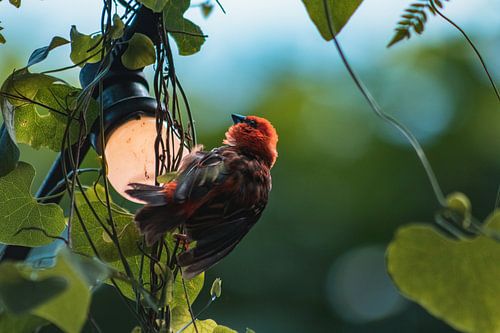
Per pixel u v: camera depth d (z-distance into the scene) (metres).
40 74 6.82
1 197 7.14
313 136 18.27
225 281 16.92
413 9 6.33
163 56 7.20
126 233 7.15
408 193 18.05
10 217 7.15
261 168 8.02
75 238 7.20
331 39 5.37
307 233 17.61
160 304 6.55
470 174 18.33
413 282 5.09
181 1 7.65
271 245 17.36
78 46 6.94
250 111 18.17
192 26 7.75
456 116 18.64
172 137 7.04
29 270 4.39
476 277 5.04
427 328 17.67
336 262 17.42
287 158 18.03
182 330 7.00
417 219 17.92
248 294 16.97
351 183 18.03
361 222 17.86
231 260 17.06
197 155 7.41
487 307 5.05
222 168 7.51
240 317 16.80
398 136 18.38
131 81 7.45
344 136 18.39
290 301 17.16
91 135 7.34
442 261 5.04
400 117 18.66
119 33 6.81
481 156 18.44
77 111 7.20
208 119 17.67
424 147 18.47
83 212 7.23
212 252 7.16
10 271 4.34
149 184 7.24
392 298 17.62
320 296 17.27
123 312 15.09
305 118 18.34
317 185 17.91
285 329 16.95
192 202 7.05
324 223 17.67
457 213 4.86
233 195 7.45
